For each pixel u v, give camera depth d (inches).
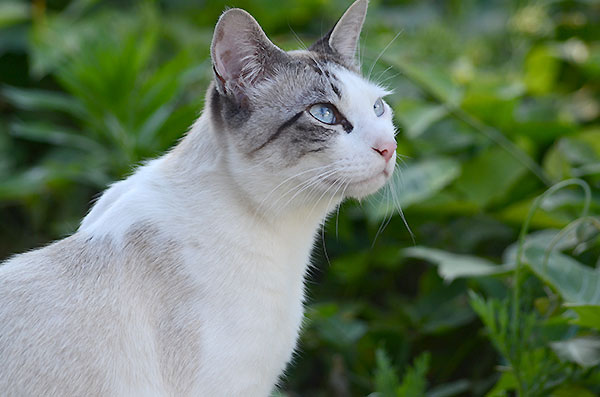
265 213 128.6
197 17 282.0
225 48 129.3
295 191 129.0
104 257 123.4
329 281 229.6
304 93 130.3
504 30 286.0
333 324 199.6
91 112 225.9
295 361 208.5
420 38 264.7
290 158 128.3
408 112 215.8
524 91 240.8
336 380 189.5
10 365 116.2
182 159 132.8
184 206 127.3
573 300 156.1
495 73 264.1
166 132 217.0
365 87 133.0
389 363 181.0
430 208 213.2
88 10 282.8
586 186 172.1
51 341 117.1
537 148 230.4
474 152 225.8
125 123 219.9
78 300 119.5
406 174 206.8
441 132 229.1
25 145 258.8
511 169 213.9
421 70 221.8
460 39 279.1
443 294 204.4
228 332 122.5
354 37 147.9
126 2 288.8
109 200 136.5
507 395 176.1
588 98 263.1
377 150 128.3
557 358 158.2
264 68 132.3
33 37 249.3
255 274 126.0
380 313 214.7
